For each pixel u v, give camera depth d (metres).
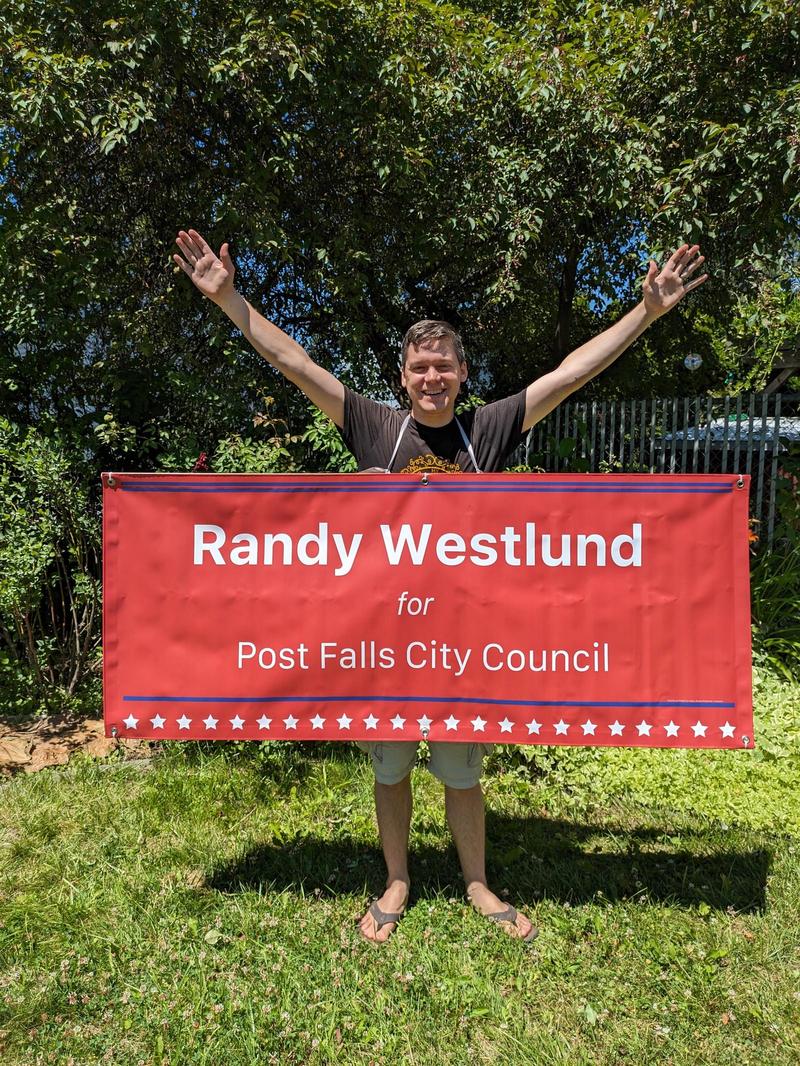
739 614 2.59
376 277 6.87
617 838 3.37
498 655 2.63
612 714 2.61
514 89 6.50
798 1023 2.24
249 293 6.84
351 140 6.16
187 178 6.16
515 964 2.48
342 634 2.67
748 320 7.38
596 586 2.61
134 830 3.41
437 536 2.64
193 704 2.70
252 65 5.31
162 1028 2.20
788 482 6.43
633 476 2.58
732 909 2.79
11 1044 2.17
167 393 5.97
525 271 7.97
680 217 6.14
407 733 2.65
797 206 6.07
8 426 5.14
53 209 5.49
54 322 5.37
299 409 6.05
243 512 2.68
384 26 6.13
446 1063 2.09
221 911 2.78
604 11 7.15
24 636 5.24
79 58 5.22
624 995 2.35
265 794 3.80
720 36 6.36
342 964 2.49
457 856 3.18
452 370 2.60
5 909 2.80
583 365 2.65
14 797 3.78
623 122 6.44
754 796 3.75
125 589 2.69
